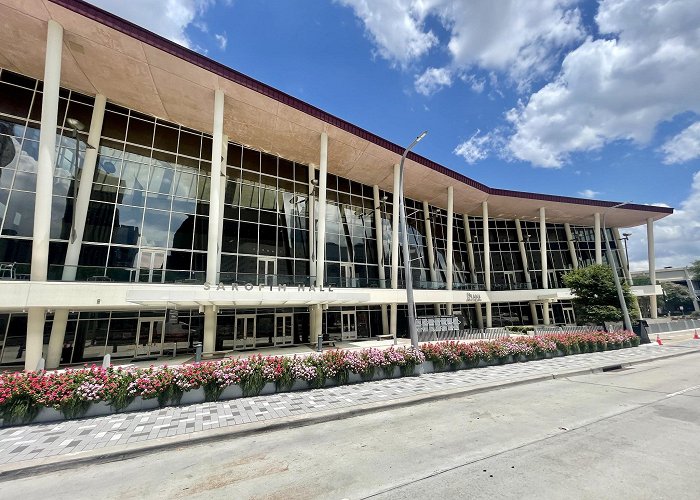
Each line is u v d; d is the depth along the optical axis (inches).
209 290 588.7
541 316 1477.6
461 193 1243.8
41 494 177.5
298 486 174.2
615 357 622.2
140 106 716.7
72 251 593.3
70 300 491.2
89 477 195.5
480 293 1222.9
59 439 243.9
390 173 1039.6
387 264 1103.6
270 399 345.4
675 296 2396.7
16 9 495.2
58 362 576.7
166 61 595.5
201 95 682.2
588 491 160.6
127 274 560.1
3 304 449.4
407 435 249.8
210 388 339.6
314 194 954.7
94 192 658.2
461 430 257.3
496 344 557.0
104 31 533.3
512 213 1482.5
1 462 207.5
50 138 503.8
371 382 420.2
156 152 743.7
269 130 807.7
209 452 228.5
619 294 862.5
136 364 586.6
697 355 689.0
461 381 424.8
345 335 957.8
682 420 271.0
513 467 188.9
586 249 1626.5
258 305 743.7
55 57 512.7
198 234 761.0
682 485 165.3
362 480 178.4
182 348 708.7
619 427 256.1
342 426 275.9
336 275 964.6
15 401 275.7
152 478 191.3
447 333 976.9
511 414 297.1
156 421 280.4
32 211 592.7
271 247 861.8
